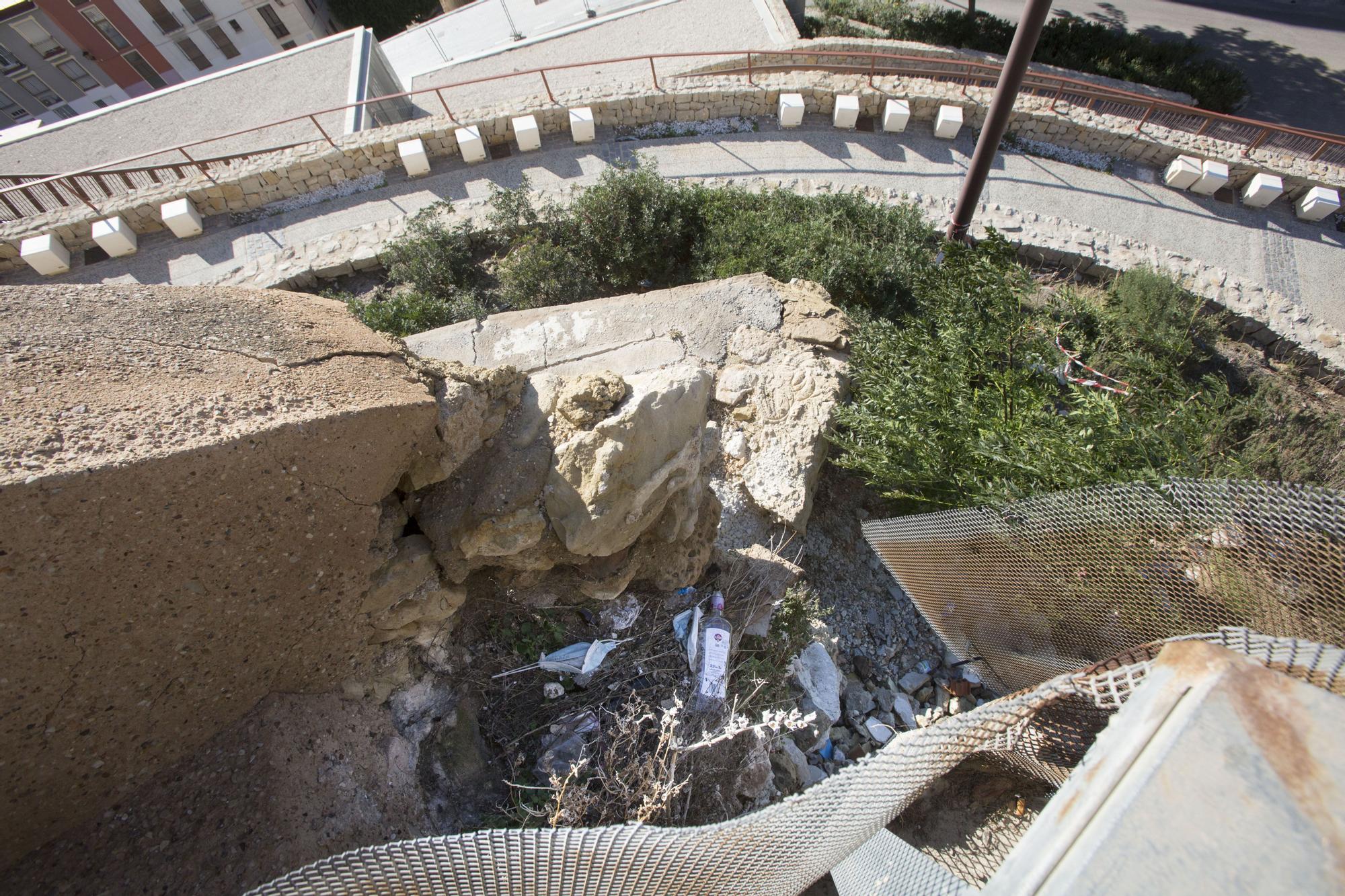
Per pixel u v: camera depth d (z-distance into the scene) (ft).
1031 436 15.81
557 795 11.39
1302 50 57.72
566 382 12.65
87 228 33.47
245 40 82.48
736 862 7.71
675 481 12.71
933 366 18.85
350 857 7.02
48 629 7.67
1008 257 25.16
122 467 7.44
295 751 10.19
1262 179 34.63
